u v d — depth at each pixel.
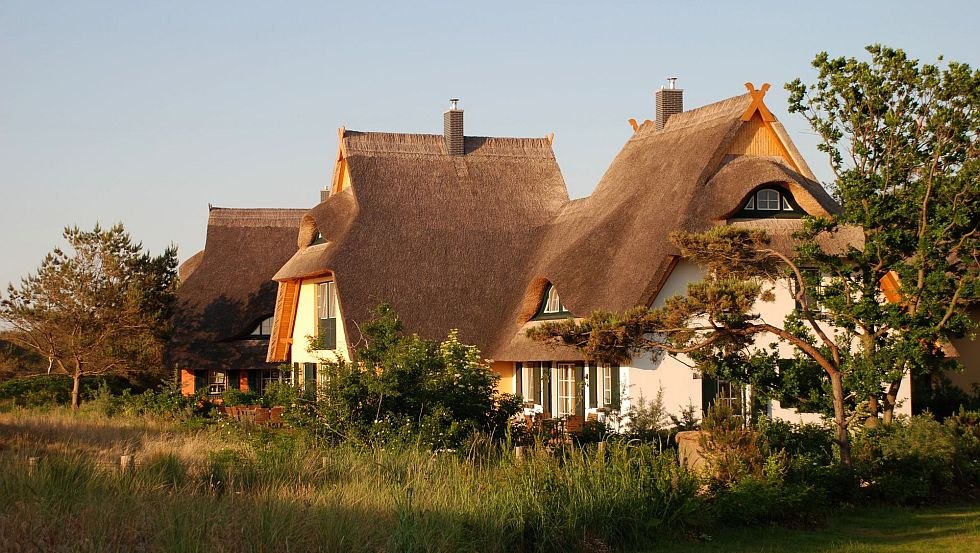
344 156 34.81
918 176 19.12
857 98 19.16
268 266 44.06
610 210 28.88
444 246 32.28
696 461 15.72
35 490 12.31
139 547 10.50
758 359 19.06
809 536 14.00
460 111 35.75
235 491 13.83
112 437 21.61
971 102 18.59
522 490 13.26
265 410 26.73
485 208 33.97
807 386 19.09
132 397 33.16
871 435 18.44
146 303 42.28
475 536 12.23
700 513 14.03
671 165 27.84
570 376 27.39
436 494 13.17
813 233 19.55
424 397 19.03
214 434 22.22
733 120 26.77
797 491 14.77
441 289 30.92
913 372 24.58
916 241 19.12
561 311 27.72
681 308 17.41
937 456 17.48
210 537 10.75
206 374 43.88
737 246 18.14
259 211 46.31
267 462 15.38
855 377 18.00
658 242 24.97
